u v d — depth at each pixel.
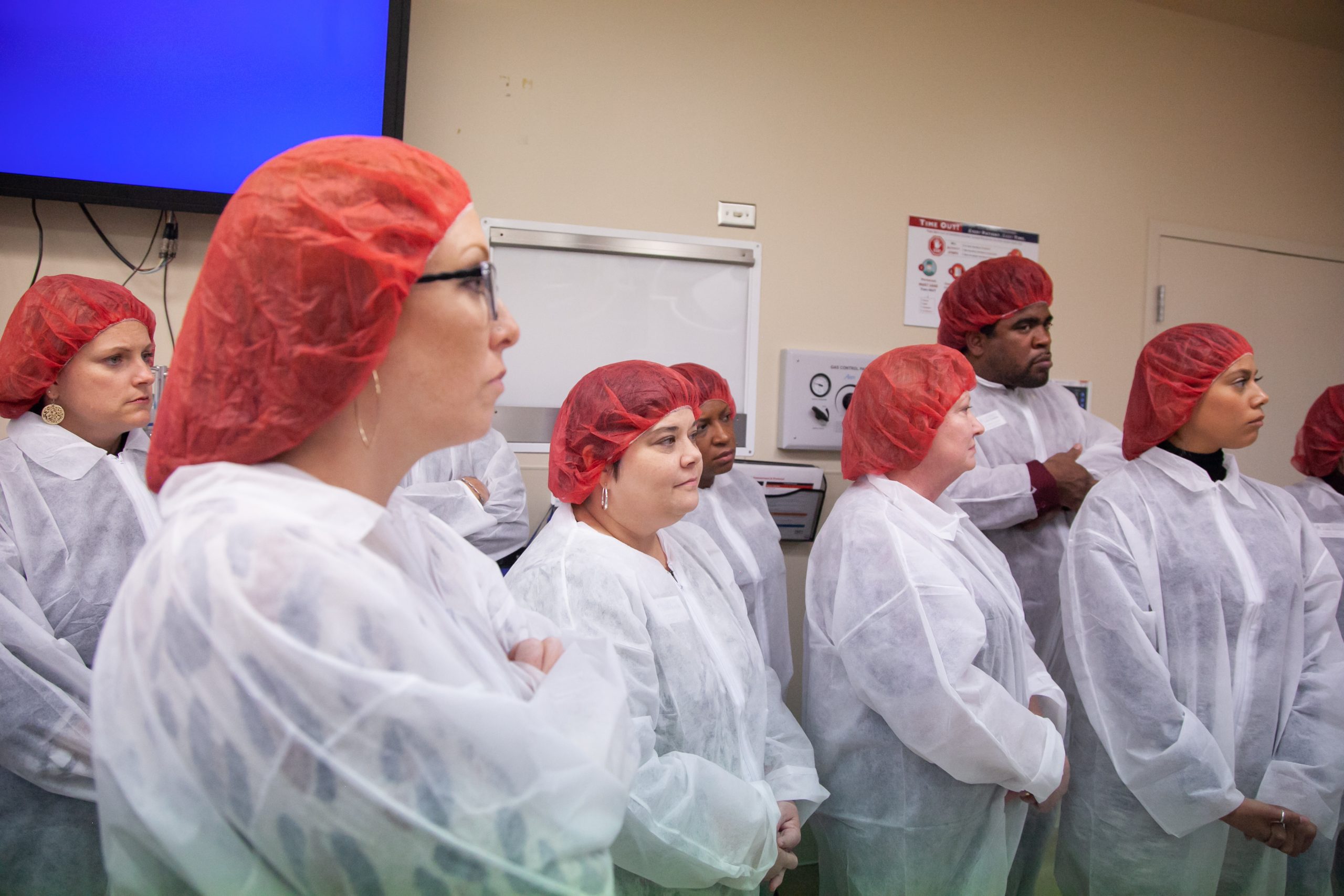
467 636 0.65
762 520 2.09
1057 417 2.34
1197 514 1.68
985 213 2.71
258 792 0.51
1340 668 1.66
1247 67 3.05
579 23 2.31
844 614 1.50
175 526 0.55
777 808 1.26
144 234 1.98
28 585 1.34
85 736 1.23
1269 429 3.08
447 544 0.78
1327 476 2.19
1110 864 1.66
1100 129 2.86
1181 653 1.63
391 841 0.53
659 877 1.16
